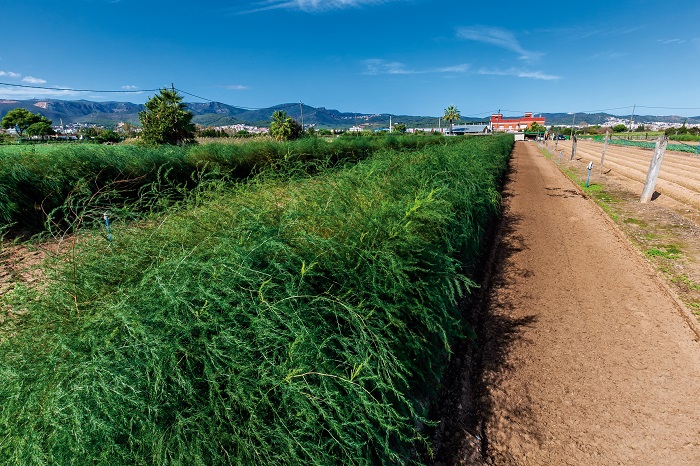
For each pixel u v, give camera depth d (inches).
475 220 257.3
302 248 110.1
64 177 300.7
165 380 71.4
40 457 57.1
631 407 121.0
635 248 251.4
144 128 1010.7
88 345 73.3
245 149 505.4
